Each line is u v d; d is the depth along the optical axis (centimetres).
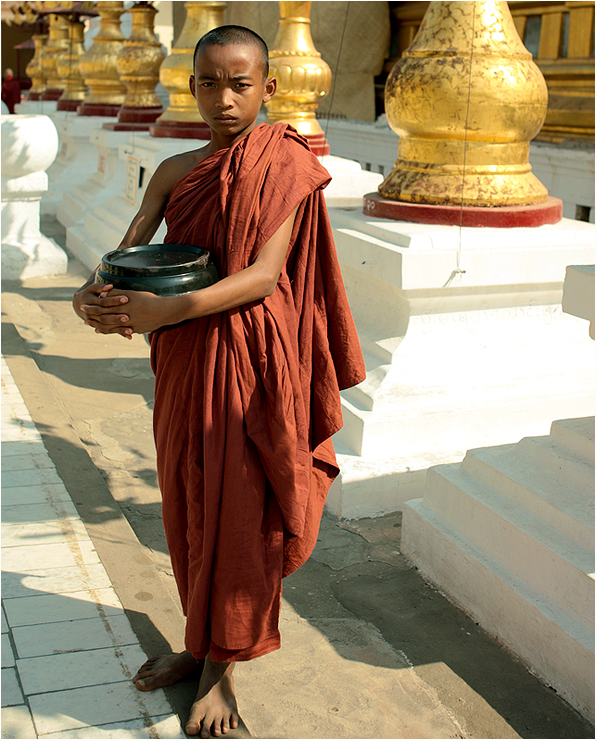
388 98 431
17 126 778
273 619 235
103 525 354
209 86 221
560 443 300
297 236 232
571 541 274
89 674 260
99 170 987
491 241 395
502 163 419
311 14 961
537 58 780
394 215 426
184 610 243
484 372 409
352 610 311
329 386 246
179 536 238
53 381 541
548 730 249
